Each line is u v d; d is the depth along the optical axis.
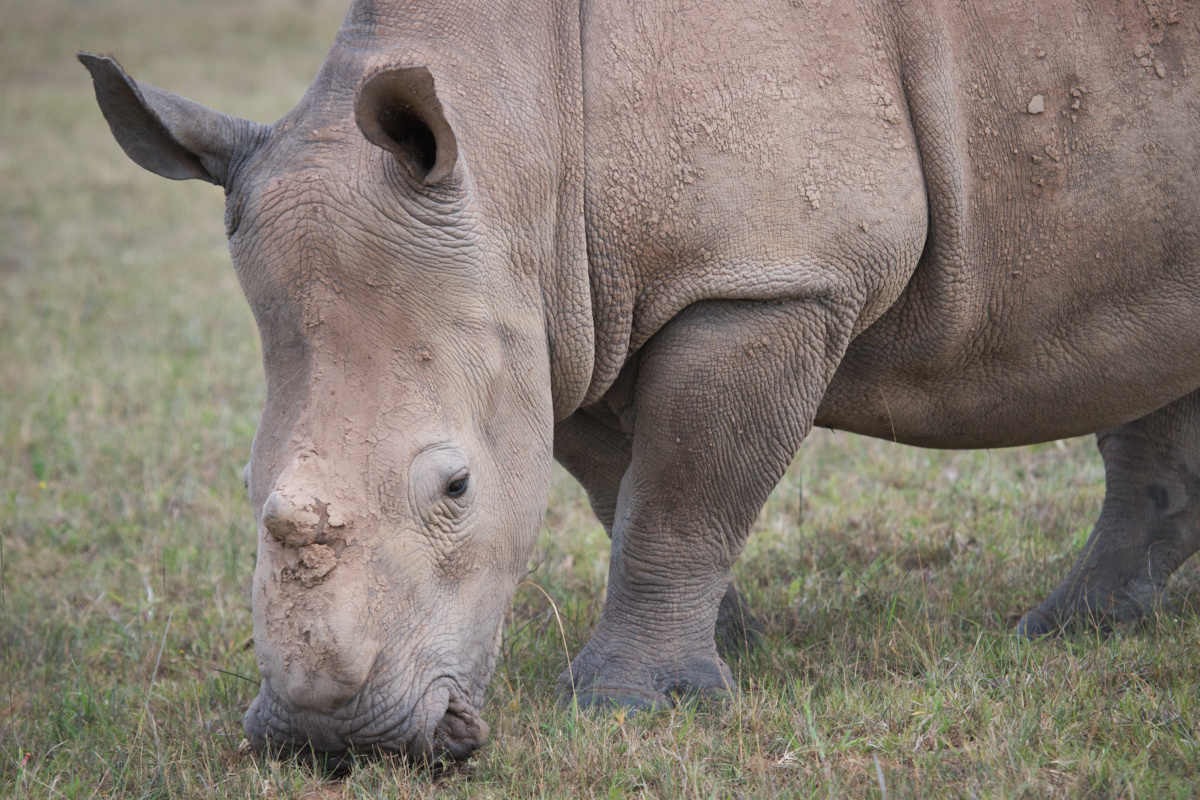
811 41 11.94
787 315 11.87
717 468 12.25
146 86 10.31
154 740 12.55
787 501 20.03
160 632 16.45
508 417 10.78
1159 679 11.96
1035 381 13.46
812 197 11.72
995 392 13.56
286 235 10.10
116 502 21.80
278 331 10.14
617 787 10.80
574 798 10.63
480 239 10.48
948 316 12.80
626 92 11.55
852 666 13.23
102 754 12.45
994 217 12.60
